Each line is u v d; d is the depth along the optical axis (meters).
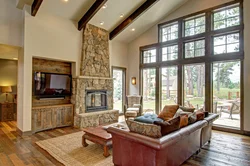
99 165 3.10
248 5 5.03
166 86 7.07
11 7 4.82
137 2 5.91
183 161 3.05
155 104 7.37
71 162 3.20
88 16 5.68
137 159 2.62
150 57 7.64
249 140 4.54
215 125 5.63
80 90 6.02
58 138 4.56
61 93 5.89
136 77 8.08
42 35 5.17
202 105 5.96
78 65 6.09
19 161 3.22
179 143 2.87
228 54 5.38
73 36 5.95
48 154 3.54
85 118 5.75
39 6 4.56
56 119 5.56
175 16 6.70
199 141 3.67
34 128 5.05
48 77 5.56
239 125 5.25
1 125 5.96
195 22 6.25
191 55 6.33
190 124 3.28
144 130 2.61
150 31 7.52
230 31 5.36
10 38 4.79
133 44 8.20
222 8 5.55
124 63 8.27
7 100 7.08
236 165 3.14
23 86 4.82
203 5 5.95
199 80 6.09
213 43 5.78
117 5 5.77
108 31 7.07
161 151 2.43
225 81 5.55
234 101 5.35
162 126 2.54
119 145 2.91
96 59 6.57
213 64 5.81
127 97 7.38
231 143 4.29
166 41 6.96
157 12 6.58
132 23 6.82
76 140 4.41
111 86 7.09
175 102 6.72
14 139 4.46
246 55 5.05
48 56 5.29
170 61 6.85
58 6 5.19
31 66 4.96
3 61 7.12
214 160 3.34
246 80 5.04
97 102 6.62
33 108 5.03
